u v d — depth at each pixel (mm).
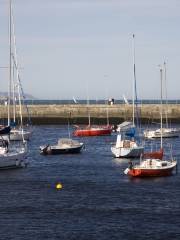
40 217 50250
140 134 123000
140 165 70188
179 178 68562
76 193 60000
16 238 44375
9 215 50938
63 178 69312
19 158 76500
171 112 163875
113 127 143750
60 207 53781
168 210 52469
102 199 56969
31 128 139625
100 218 49875
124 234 45344
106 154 95312
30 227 47250
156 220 49219
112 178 69062
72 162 84688
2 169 74688
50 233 45625
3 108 161125
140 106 164625
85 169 77062
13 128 117375
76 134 132125
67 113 166375
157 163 69938
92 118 165250
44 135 133625
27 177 69875
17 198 57625
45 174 72438
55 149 95375
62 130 148500
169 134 127312
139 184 64750
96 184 65000
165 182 65875
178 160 86688
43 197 58094
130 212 51844
